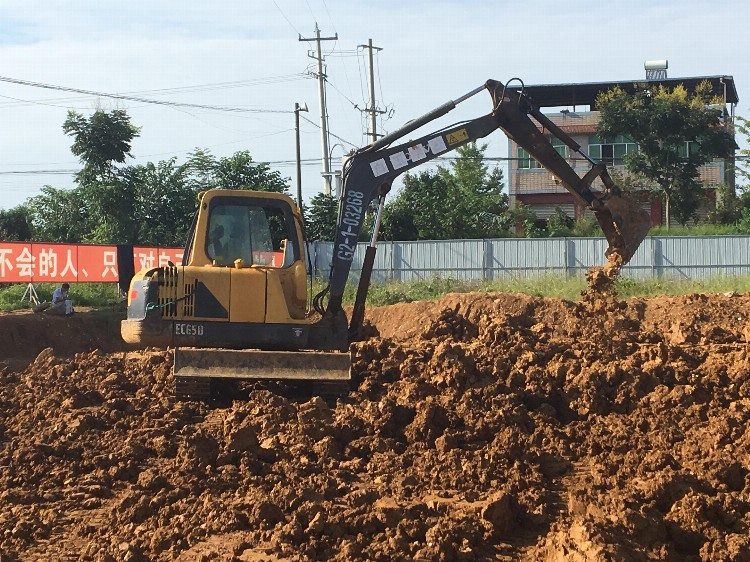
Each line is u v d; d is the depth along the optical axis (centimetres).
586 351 1266
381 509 802
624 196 1372
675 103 4325
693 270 3453
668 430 1009
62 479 952
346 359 1201
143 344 1218
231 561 736
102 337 2467
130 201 3809
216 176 4206
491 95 1348
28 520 834
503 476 921
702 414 1063
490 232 4678
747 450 934
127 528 816
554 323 1961
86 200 3844
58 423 1095
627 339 1452
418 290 3036
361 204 1289
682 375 1165
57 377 1341
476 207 4778
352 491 873
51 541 807
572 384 1138
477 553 764
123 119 3809
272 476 913
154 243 3947
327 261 3609
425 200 4631
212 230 1248
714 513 792
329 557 750
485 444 1012
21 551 784
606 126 4403
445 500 855
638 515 754
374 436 1026
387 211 4578
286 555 743
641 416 1069
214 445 983
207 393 1187
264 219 1263
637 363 1209
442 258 3631
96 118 3750
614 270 1405
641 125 4334
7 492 904
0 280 2742
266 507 813
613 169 4681
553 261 3566
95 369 1369
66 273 2773
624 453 988
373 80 4453
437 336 1656
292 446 1000
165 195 4078
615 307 1591
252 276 1228
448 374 1175
